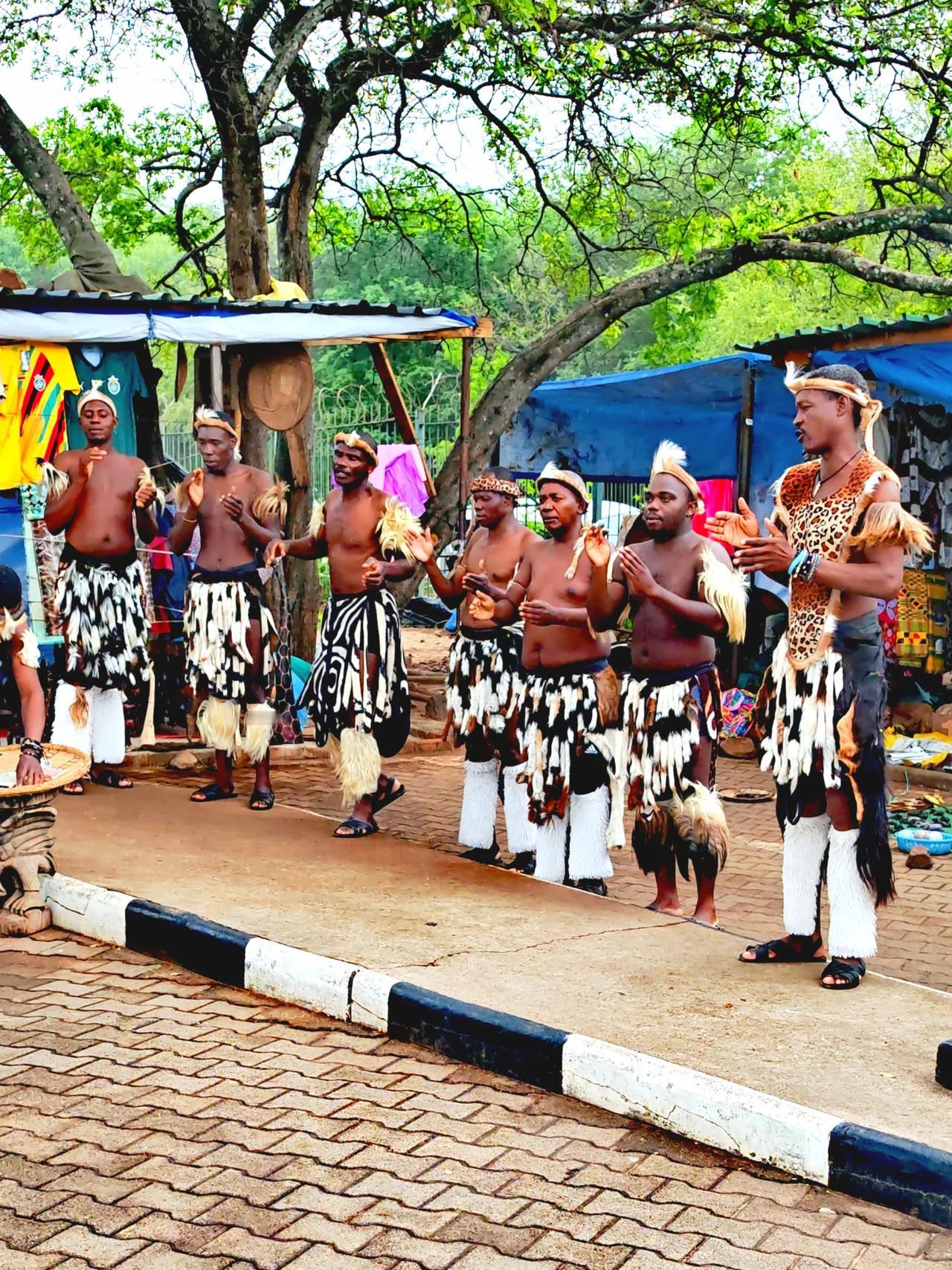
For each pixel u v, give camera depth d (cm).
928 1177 333
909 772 962
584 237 1553
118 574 751
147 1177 349
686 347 2056
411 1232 323
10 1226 326
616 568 555
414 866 618
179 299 871
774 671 471
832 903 462
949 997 457
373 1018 449
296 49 1159
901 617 1056
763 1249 318
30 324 817
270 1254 313
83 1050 431
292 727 1008
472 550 665
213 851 633
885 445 1065
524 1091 405
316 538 687
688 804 540
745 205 1505
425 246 2786
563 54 1309
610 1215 333
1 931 550
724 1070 392
